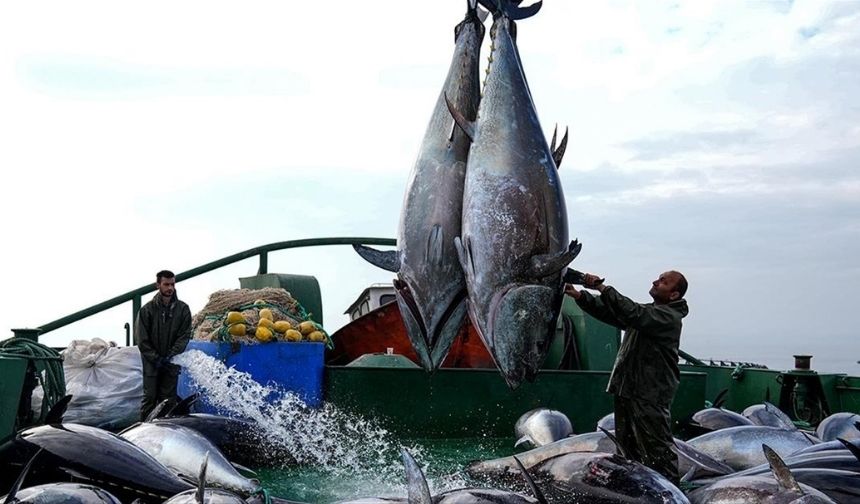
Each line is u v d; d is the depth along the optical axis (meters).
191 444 6.20
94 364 9.04
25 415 6.46
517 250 5.19
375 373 9.16
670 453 6.45
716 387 12.52
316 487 6.82
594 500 5.42
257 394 8.72
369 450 8.51
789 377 11.38
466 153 5.69
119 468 5.40
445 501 4.85
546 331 5.27
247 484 5.98
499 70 5.50
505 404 9.53
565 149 5.84
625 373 6.55
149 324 8.62
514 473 6.39
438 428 9.29
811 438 8.10
